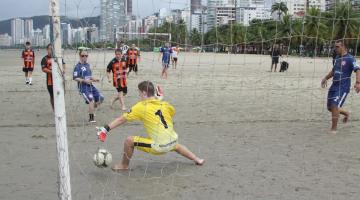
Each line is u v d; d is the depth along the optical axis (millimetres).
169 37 16375
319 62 35969
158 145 5738
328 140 7871
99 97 9719
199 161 6207
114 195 4969
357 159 6559
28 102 12719
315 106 12125
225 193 5047
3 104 12273
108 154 5844
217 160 6473
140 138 5820
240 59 31438
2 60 47469
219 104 12398
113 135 8172
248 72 26250
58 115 3812
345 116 9484
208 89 16391
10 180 5469
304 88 16969
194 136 8172
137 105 5777
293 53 32750
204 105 12172
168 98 13625
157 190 5148
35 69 29266
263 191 5125
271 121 9773
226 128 8953
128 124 9266
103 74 23094
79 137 7941
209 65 32469
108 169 5965
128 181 5477
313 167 6129
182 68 29203
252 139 7930
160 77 22141
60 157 3867
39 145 7320
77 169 5934
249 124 9422
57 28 3723
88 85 9453
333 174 5809
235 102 12852
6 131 8469
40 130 8586
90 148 7105
